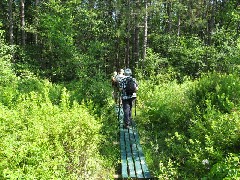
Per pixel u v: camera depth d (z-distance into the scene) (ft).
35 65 71.56
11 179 13.75
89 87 40.24
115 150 26.71
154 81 59.98
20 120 21.97
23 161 16.01
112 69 111.34
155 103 36.42
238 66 56.65
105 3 97.19
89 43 80.48
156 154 25.66
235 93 27.25
